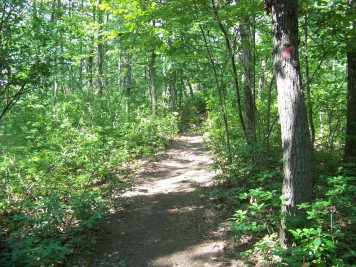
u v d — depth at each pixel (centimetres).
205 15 604
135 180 826
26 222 453
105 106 1380
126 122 1345
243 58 880
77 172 745
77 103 1223
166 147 1292
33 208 511
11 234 434
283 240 407
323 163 714
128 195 705
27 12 596
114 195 697
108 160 790
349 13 562
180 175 877
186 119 2081
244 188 608
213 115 1252
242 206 536
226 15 587
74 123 1127
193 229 527
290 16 404
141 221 571
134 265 429
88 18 1230
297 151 402
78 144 802
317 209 373
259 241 439
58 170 709
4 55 525
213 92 1181
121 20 1116
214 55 839
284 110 409
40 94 1048
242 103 1067
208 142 1265
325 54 627
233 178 650
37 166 682
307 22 624
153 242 493
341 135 863
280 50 410
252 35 758
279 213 420
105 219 570
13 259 338
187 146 1324
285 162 413
